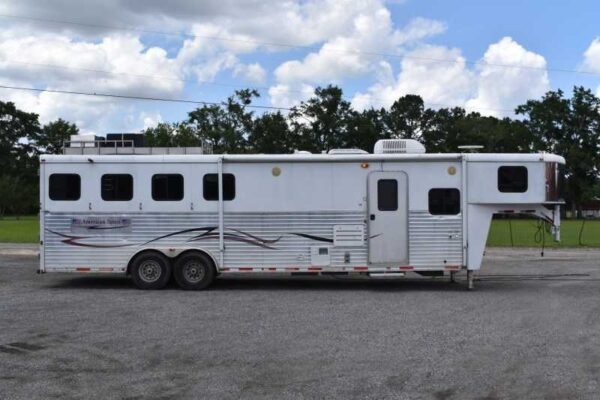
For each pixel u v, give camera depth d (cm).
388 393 575
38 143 10488
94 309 1029
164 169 1261
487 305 1079
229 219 1259
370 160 1252
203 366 671
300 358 704
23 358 705
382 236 1250
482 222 1248
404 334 830
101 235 1262
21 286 1323
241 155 1262
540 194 1241
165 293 1221
